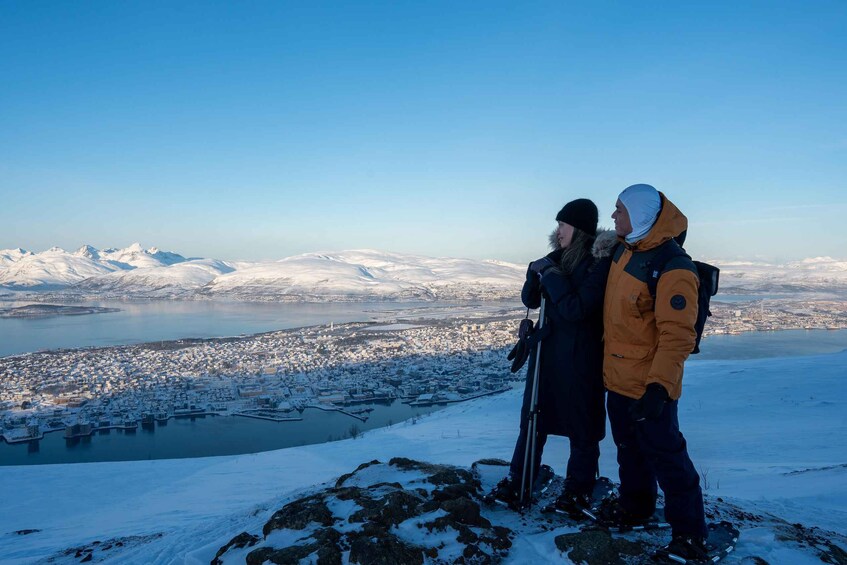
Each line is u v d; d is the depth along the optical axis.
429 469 4.09
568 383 3.03
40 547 7.66
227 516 5.33
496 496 3.32
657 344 2.62
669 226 2.55
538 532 2.93
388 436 20.84
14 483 15.65
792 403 19.41
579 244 2.93
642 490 2.95
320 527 2.90
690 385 24.78
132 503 12.87
